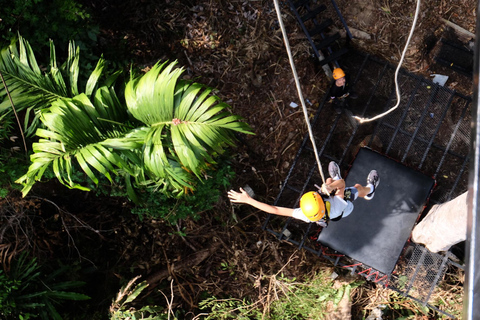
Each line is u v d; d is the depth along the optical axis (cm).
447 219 598
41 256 668
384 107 796
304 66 767
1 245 618
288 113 771
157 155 493
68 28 607
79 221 665
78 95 500
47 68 591
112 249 730
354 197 613
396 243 686
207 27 729
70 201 696
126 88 510
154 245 741
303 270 775
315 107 784
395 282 732
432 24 748
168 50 726
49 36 607
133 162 532
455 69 770
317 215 515
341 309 748
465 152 803
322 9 703
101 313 693
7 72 512
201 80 734
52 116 471
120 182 628
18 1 548
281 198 788
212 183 662
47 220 679
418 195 695
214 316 674
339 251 694
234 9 733
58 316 611
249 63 745
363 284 791
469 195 194
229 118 500
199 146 499
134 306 712
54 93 536
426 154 745
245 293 758
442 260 715
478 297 182
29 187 488
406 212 691
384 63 773
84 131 492
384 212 693
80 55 638
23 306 591
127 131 527
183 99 496
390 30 735
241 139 750
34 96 527
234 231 762
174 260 744
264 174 780
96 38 653
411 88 791
